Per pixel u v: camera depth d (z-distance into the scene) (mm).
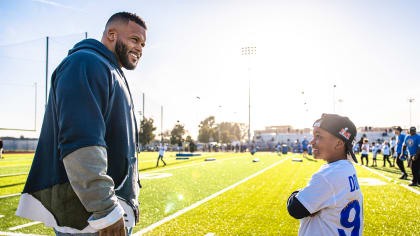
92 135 1125
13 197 6332
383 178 9992
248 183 8734
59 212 1271
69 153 1089
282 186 8102
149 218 4641
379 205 5652
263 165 16250
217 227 4160
